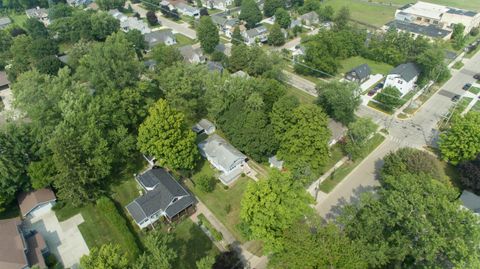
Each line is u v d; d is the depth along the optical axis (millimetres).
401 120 80000
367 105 86375
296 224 42312
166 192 54969
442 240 37438
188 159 59375
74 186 53469
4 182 52938
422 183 45344
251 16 129500
